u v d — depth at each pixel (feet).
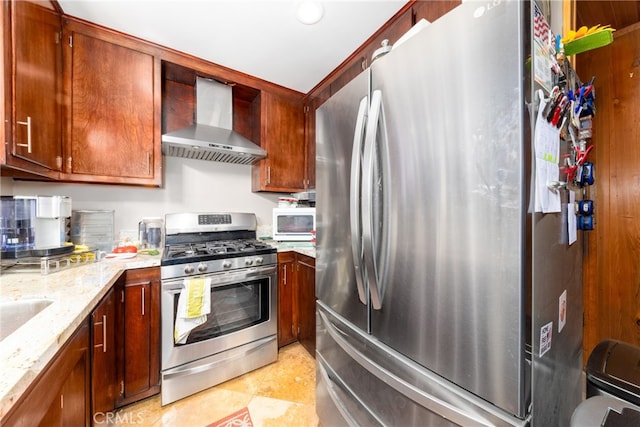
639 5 4.49
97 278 3.87
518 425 1.93
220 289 5.74
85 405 3.23
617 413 2.14
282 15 4.94
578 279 3.51
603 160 5.19
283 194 9.14
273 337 6.44
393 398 2.88
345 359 3.72
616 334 5.02
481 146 2.06
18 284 3.59
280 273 6.81
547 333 2.30
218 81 7.07
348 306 3.63
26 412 2.01
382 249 2.94
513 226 1.90
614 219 5.08
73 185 5.99
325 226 4.18
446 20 2.28
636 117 4.89
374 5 4.69
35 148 4.04
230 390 5.44
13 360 1.89
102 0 4.58
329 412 4.03
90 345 3.38
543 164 2.14
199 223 7.00
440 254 2.37
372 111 2.93
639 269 4.83
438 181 2.37
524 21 1.86
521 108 1.85
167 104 6.96
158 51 5.90
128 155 5.60
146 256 5.54
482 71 2.04
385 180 2.88
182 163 7.38
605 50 5.18
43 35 4.28
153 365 5.02
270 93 7.68
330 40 5.68
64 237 4.81
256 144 7.90
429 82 2.42
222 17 4.99
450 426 2.33
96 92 5.26
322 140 4.21
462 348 2.23
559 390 2.64
